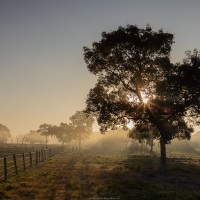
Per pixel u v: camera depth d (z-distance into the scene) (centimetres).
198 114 3538
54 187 2206
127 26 3412
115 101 3684
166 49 3381
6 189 2064
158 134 4541
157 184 2523
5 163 2461
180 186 2438
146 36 3347
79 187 2222
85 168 3731
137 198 1839
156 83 3438
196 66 3234
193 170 3691
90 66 3584
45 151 5347
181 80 3272
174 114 3544
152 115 3541
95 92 3650
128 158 5991
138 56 3388
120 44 3362
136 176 3036
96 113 3738
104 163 4588
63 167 3753
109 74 3572
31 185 2214
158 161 5269
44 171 3162
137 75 3400
